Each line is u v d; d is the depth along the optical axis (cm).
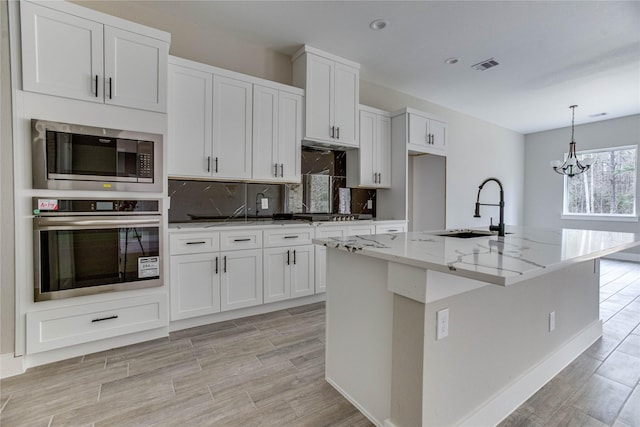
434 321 117
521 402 160
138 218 217
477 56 339
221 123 272
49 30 189
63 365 191
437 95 452
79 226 196
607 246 143
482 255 118
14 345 180
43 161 186
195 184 297
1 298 177
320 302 319
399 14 265
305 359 201
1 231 177
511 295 157
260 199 336
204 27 290
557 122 584
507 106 496
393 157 395
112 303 210
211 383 174
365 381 148
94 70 203
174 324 244
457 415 131
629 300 326
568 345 200
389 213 401
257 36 304
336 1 250
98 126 205
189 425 141
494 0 246
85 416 146
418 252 125
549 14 263
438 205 416
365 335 148
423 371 116
